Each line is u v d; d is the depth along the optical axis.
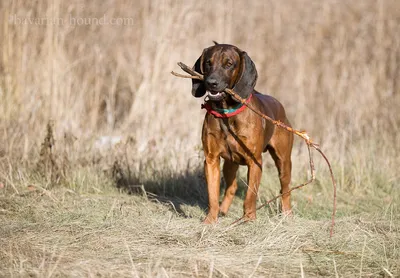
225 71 11.07
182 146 17.03
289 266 8.93
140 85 20.47
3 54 18.52
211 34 21.97
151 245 9.64
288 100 25.69
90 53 21.89
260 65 25.58
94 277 7.96
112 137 18.36
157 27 20.75
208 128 11.44
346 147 18.73
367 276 8.64
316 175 16.20
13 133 16.17
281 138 12.84
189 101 20.14
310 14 26.38
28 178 14.55
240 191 15.51
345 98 23.48
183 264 8.67
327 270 8.83
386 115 22.14
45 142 14.85
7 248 8.91
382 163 17.41
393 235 10.44
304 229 10.52
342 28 25.50
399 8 25.78
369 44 25.42
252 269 8.63
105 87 22.88
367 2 26.36
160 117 19.19
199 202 14.28
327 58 25.66
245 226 10.75
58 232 10.09
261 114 10.65
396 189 15.62
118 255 9.03
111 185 14.87
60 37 19.28
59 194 13.62
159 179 15.20
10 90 17.95
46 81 18.34
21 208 12.00
